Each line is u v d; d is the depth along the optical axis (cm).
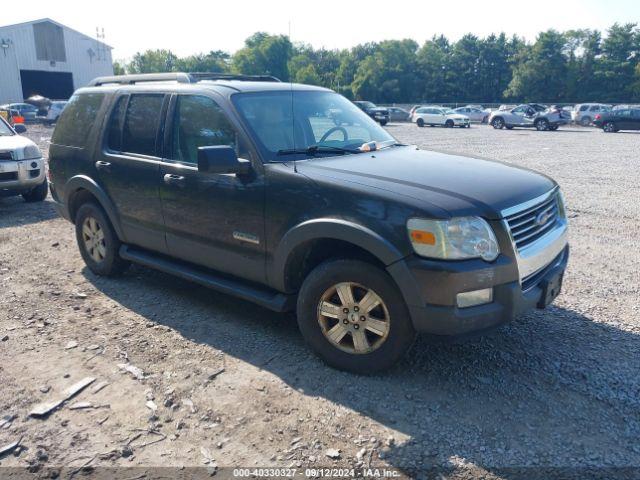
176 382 367
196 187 438
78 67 4678
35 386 363
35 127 3206
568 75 8612
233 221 416
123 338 432
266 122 430
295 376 373
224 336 434
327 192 365
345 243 376
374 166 396
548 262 387
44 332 444
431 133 3097
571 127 3994
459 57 10025
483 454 294
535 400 343
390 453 295
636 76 8200
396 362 361
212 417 329
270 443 305
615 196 1009
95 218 553
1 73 4231
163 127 478
